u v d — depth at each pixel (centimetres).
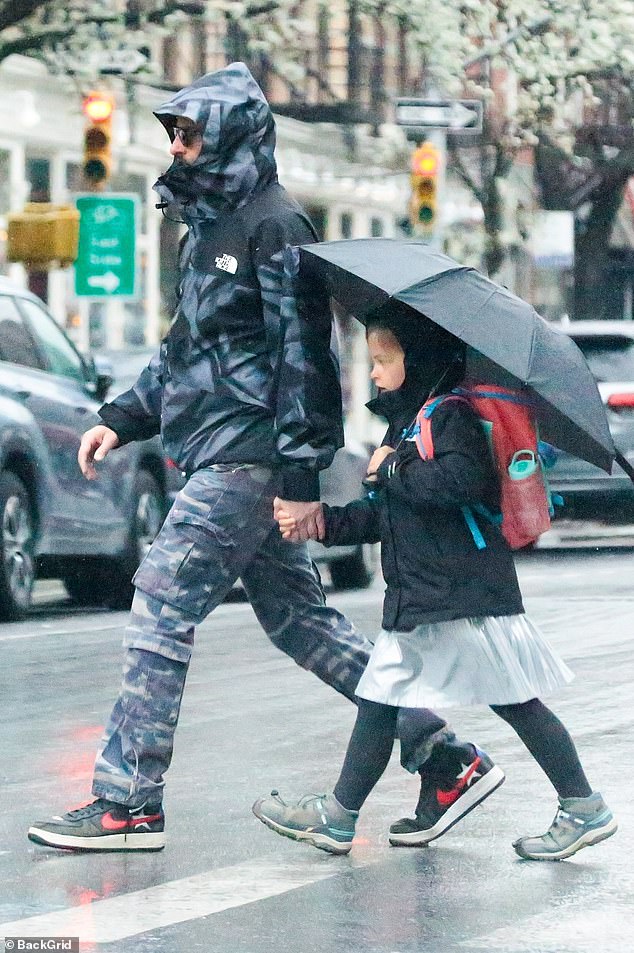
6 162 5909
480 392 1258
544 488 1273
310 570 1403
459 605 1265
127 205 4538
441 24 5372
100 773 1344
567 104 7206
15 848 1348
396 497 1269
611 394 4525
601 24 5881
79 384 3119
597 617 2969
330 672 1404
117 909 1171
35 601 3531
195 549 1346
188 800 1533
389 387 1284
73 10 4941
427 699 1274
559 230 7444
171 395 1370
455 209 8206
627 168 7950
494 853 1336
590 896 1212
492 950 1086
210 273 1349
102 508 3155
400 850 1345
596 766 1669
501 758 1719
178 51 6962
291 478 1301
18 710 2025
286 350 1307
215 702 2086
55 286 6119
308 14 5409
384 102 8194
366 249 1292
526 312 1270
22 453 2902
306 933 1118
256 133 1349
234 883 1243
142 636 1348
